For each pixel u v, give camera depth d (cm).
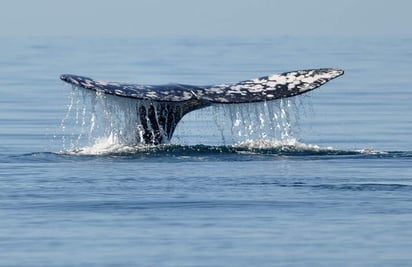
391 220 4678
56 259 4047
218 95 5894
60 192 5316
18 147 7862
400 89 14625
